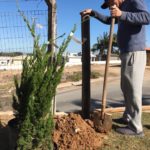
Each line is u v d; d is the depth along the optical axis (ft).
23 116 6.77
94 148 7.53
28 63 6.97
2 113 10.37
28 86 6.74
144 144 7.93
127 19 8.02
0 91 17.19
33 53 6.79
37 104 6.44
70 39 6.82
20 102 6.93
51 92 6.52
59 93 20.61
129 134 8.45
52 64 6.63
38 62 6.61
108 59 8.25
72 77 28.37
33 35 6.88
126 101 8.62
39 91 6.43
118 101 16.29
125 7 8.36
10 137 7.27
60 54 6.69
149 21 8.08
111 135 8.38
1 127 9.00
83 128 7.72
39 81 6.46
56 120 7.95
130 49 8.30
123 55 8.44
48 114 6.66
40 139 6.61
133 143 7.96
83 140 7.47
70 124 7.63
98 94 19.94
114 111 10.95
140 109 8.50
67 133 7.46
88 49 9.61
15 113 7.13
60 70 6.59
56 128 7.54
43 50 6.75
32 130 6.53
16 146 6.74
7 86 18.99
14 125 7.11
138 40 8.29
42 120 6.56
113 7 8.04
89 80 9.74
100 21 9.39
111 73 35.35
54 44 7.66
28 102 6.50
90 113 9.84
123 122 9.26
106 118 8.38
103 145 7.73
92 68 40.34
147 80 29.76
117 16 8.04
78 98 17.87
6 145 7.76
